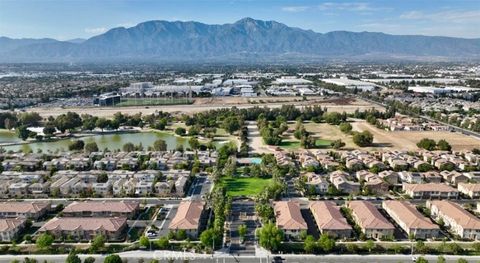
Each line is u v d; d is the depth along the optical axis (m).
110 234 155.50
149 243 147.62
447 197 198.38
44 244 144.75
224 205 175.75
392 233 155.12
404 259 139.38
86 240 154.62
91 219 161.25
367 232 155.88
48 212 182.50
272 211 172.62
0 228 154.75
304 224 157.25
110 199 199.38
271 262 138.12
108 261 129.25
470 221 156.00
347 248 145.62
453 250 142.25
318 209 174.38
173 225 158.00
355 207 174.62
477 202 191.88
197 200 187.75
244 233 151.50
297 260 139.50
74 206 178.62
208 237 145.62
